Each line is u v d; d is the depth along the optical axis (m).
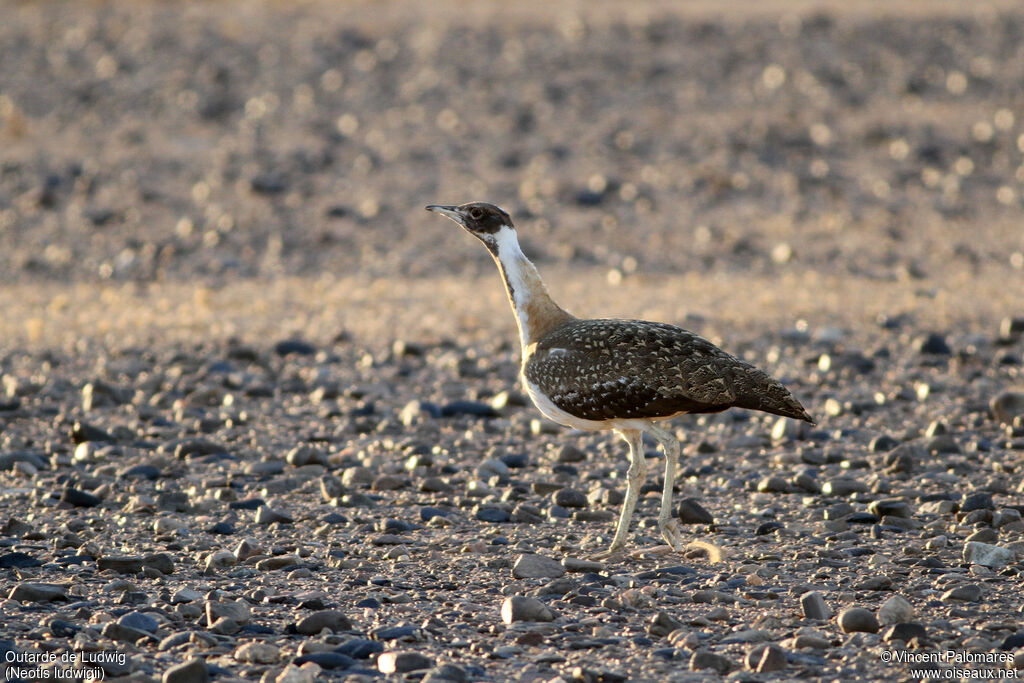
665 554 13.23
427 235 35.75
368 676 9.99
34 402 20.92
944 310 26.66
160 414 20.20
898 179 40.44
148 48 54.94
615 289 29.58
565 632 10.96
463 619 11.34
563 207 38.03
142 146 44.09
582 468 17.06
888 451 17.30
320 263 33.44
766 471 16.62
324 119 47.34
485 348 24.67
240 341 25.22
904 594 11.70
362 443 18.53
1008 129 44.47
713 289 29.44
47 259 33.47
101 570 12.72
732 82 50.38
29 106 48.34
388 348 24.80
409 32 57.34
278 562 12.96
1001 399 18.66
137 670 10.02
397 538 13.86
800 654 10.21
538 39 55.62
